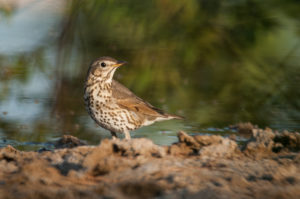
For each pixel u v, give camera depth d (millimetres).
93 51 19203
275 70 17938
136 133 10930
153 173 5984
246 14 17453
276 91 16078
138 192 5379
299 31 18109
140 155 6605
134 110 10195
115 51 19406
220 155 7316
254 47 18547
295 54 18688
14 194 5246
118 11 17156
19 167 6438
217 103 14586
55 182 5711
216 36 18250
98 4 16906
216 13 17734
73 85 16234
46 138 10344
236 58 18625
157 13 17641
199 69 18734
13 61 18250
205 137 7773
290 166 6449
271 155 7461
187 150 7566
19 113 12586
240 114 13141
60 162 6555
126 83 17219
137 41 19312
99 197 5172
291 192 5496
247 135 10602
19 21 21406
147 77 17547
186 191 5320
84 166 6113
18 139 10172
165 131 11133
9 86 15719
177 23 18172
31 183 5625
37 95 14711
